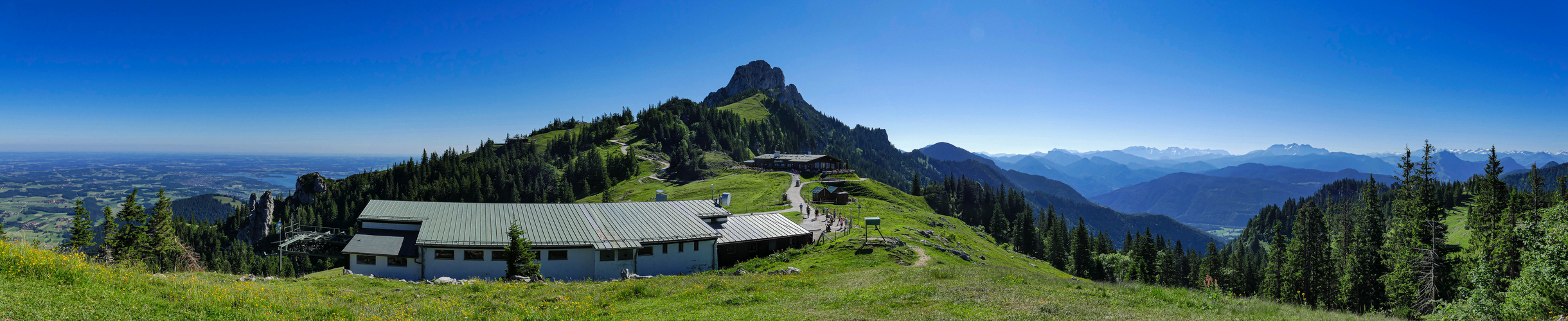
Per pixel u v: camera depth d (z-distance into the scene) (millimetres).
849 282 29297
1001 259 68875
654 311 22281
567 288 27828
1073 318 18969
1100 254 122562
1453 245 86188
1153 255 109062
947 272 30641
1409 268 64062
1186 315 19516
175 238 80500
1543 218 28859
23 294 14828
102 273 18891
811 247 57625
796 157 191375
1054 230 126188
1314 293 82812
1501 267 54500
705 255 55281
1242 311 20469
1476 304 28984
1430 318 31312
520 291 26703
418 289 27531
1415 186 87250
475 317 20688
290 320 17406
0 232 23656
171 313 16094
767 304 23234
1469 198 155500
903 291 23594
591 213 61281
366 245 49656
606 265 51312
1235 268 121500
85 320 13969
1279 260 93250
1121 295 22766
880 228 70750
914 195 172500
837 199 111688
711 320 19953
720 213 63406
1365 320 20812
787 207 103750
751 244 58938
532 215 58781
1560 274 25219
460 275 48938
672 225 57469
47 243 20641
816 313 20500
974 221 176000
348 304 21906
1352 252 81750
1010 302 21328
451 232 51312
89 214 76750
